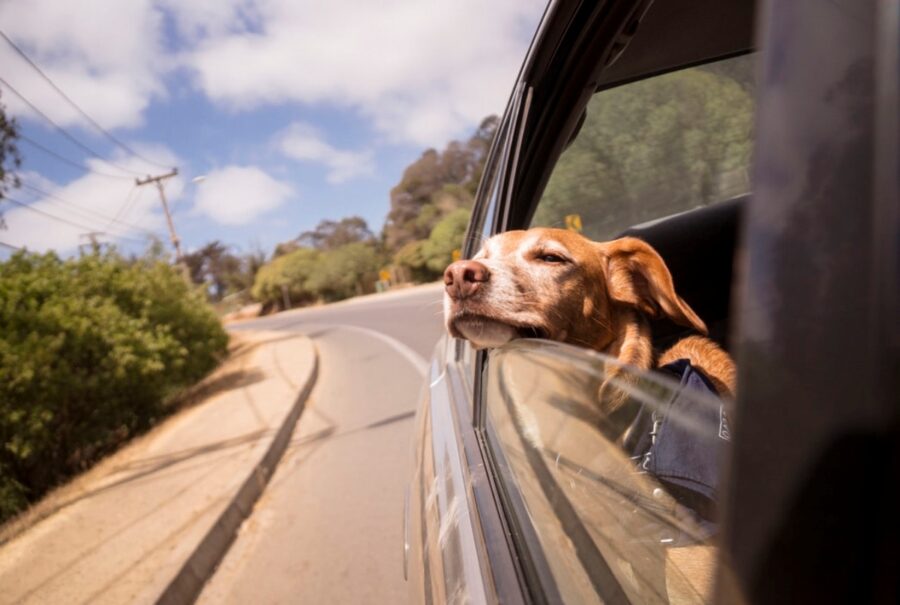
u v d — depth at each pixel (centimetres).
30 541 529
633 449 83
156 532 475
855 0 36
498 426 160
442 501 165
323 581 381
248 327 5238
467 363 239
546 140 224
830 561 36
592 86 210
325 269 6806
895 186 32
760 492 41
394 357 1287
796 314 38
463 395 222
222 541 467
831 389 36
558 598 91
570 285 177
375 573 376
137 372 1084
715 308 264
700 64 261
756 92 44
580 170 293
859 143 35
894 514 32
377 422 753
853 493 34
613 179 290
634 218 298
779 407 39
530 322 173
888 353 32
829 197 37
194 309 1753
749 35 246
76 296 1115
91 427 987
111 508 572
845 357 35
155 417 1169
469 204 6262
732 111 269
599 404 95
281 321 5175
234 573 424
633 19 187
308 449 700
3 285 958
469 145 6769
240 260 10312
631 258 186
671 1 213
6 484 805
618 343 188
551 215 306
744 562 42
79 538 505
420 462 232
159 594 365
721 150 275
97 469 800
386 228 7312
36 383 865
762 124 43
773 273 40
